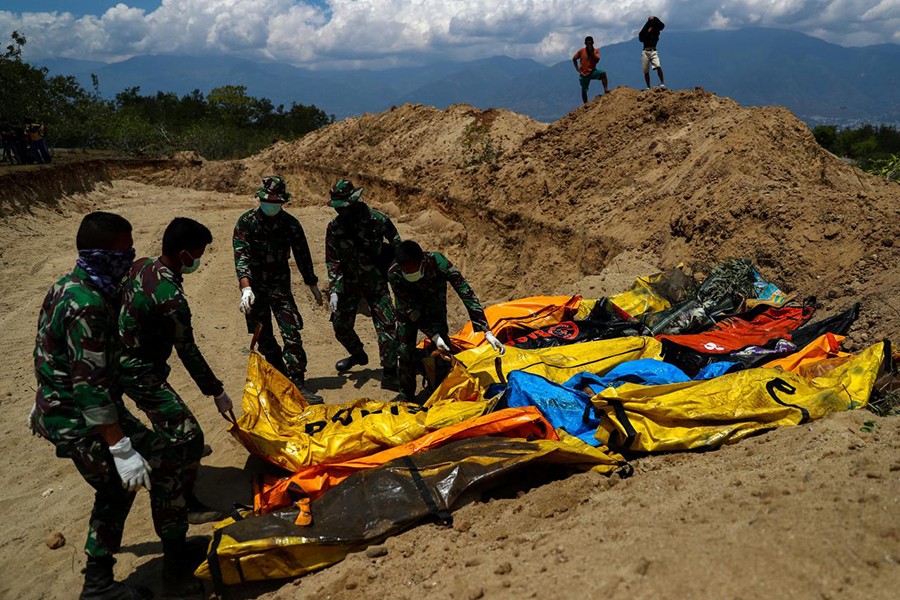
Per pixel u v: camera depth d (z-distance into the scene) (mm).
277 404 5055
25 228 15922
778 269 8016
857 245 7469
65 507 4852
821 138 59438
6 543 4445
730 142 10523
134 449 3605
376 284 6512
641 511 3404
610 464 4254
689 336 6477
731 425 4410
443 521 3842
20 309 10180
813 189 8742
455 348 6594
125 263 3426
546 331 7016
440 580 3260
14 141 22156
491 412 4789
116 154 31438
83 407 3174
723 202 9297
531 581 2914
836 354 5680
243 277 5762
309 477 4262
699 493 3518
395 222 16781
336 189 6031
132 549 4254
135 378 3779
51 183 19000
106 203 20875
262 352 6391
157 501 3727
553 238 12570
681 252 9359
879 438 3838
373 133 22562
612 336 6742
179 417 3873
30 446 5852
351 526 3812
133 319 3756
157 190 25203
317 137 25516
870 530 2701
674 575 2594
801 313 6914
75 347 3174
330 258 6430
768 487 3311
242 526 3762
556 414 4848
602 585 2654
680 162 11656
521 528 3672
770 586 2443
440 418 4688
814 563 2535
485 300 13305
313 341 8469
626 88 14703
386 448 4520
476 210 14984
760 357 5703
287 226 6062
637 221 10891
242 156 35562
